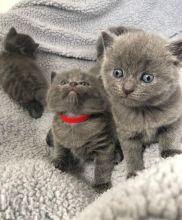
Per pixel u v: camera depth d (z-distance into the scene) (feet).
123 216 0.39
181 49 0.60
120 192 0.45
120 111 0.65
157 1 1.09
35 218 0.61
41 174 0.67
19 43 1.01
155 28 1.09
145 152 0.76
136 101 0.59
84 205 0.64
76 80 0.71
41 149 0.84
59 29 1.04
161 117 0.63
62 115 0.72
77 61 1.05
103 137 0.71
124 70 0.59
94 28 1.06
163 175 0.46
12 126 0.90
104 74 0.63
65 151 0.76
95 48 1.05
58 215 0.62
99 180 0.71
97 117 0.72
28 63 0.98
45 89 0.94
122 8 1.07
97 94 0.70
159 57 0.58
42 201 0.63
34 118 0.95
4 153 0.81
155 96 0.59
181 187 0.43
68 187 0.66
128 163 0.69
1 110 0.93
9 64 0.97
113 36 0.63
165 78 0.58
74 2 1.03
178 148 0.69
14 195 0.62
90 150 0.73
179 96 0.64
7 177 0.65
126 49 0.59
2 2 1.17
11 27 1.03
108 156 0.72
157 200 0.40
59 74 0.74
